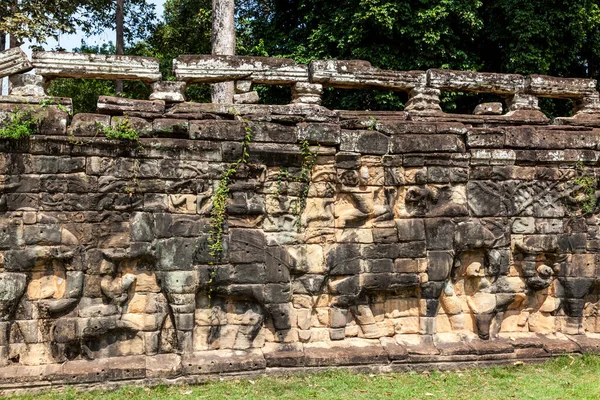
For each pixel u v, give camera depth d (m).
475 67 14.87
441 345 7.86
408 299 8.12
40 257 6.91
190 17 21.36
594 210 8.55
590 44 15.17
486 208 8.13
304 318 7.72
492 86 8.70
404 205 8.00
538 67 14.14
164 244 7.20
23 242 6.88
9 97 7.06
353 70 8.20
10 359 6.89
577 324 8.41
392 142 7.98
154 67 7.64
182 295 7.21
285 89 16.50
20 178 6.89
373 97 15.25
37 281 7.02
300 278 7.75
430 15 13.65
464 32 14.64
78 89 21.78
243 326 7.52
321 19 15.73
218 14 13.59
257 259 7.48
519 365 7.80
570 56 14.69
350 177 7.81
